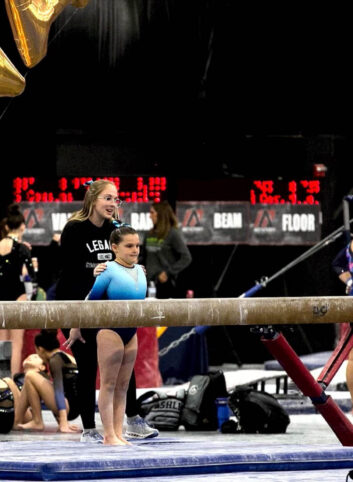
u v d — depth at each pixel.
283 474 8.88
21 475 8.76
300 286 31.17
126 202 30.06
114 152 30.02
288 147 31.14
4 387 16.03
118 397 12.24
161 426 16.69
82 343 13.11
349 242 18.36
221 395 16.81
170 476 8.82
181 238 26.06
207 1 29.69
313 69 30.70
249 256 31.05
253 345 30.62
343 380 21.69
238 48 30.19
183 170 30.55
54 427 17.03
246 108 30.67
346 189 31.34
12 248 20.72
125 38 29.39
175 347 24.55
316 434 16.17
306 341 30.48
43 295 23.50
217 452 9.46
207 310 8.83
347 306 9.10
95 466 8.73
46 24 9.98
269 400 16.28
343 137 31.33
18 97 29.11
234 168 30.94
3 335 21.11
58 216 29.50
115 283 12.16
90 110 29.62
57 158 29.58
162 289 25.92
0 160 29.30
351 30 30.48
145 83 29.80
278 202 31.12
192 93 30.22
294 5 30.17
